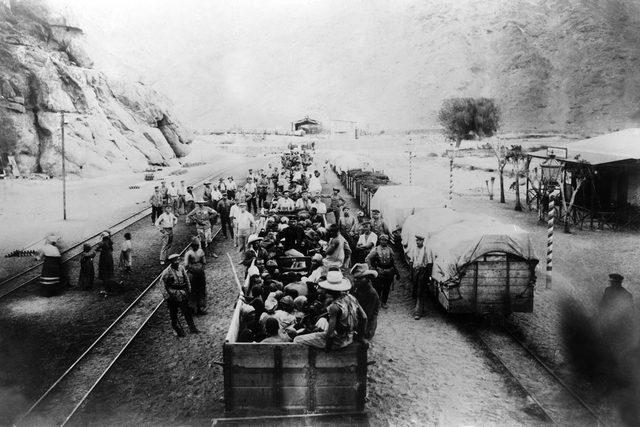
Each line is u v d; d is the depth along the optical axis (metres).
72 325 11.61
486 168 47.75
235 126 138.12
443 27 165.12
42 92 41.84
